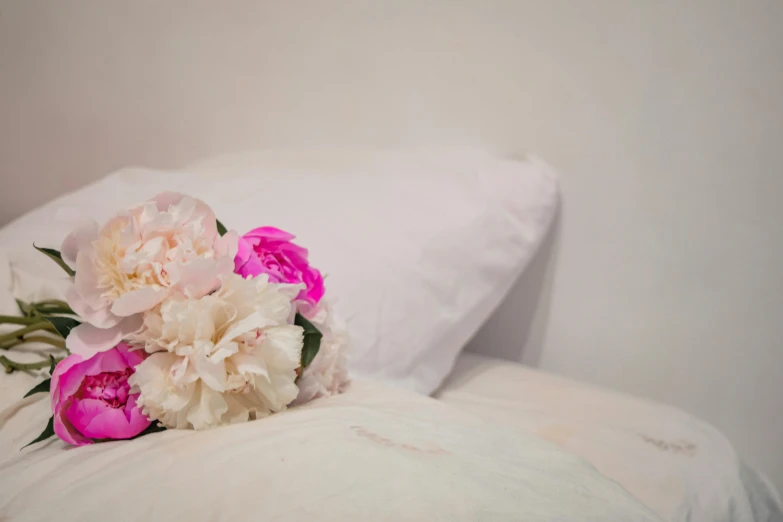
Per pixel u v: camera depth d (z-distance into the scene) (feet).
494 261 4.34
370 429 2.70
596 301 4.89
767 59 4.32
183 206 2.88
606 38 4.64
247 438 2.59
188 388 2.69
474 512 2.30
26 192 7.20
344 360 3.22
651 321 4.73
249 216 4.09
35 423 3.03
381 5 5.22
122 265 2.71
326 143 5.58
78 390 2.75
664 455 3.66
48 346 3.44
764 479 4.06
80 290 2.73
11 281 3.67
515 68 4.89
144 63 6.36
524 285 5.14
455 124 5.11
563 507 2.45
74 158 6.89
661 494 3.38
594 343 4.92
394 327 3.94
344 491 2.32
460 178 4.46
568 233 4.92
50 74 6.85
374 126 5.38
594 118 4.73
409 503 2.30
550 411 4.00
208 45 6.01
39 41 6.83
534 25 4.80
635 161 4.66
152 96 6.38
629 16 4.57
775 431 4.46
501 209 4.40
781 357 4.42
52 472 2.58
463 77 5.05
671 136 4.55
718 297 4.54
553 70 4.79
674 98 4.52
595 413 4.00
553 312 5.05
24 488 2.52
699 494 3.49
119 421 2.72
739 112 4.39
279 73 5.72
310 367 3.02
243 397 2.80
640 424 3.93
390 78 5.27
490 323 5.32
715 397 4.60
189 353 2.68
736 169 4.43
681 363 4.67
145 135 6.49
